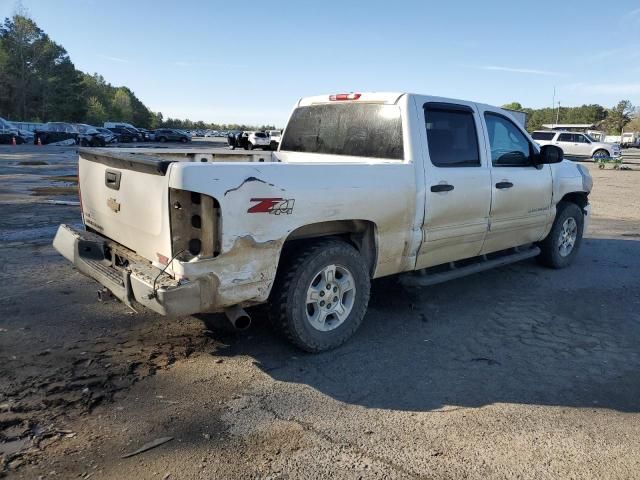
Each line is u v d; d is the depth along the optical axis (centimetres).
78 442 292
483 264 552
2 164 2062
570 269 702
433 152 475
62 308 493
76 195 1226
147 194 355
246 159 594
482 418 331
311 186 380
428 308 534
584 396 364
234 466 276
